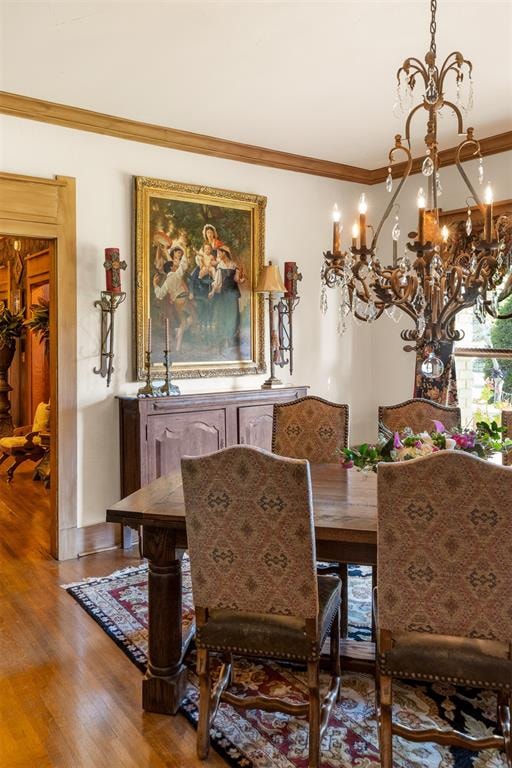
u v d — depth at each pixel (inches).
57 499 153.7
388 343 212.5
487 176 177.6
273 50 119.1
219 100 144.4
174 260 170.1
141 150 164.2
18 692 94.7
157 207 166.2
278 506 73.6
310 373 203.2
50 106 145.3
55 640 111.8
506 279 137.6
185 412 162.2
